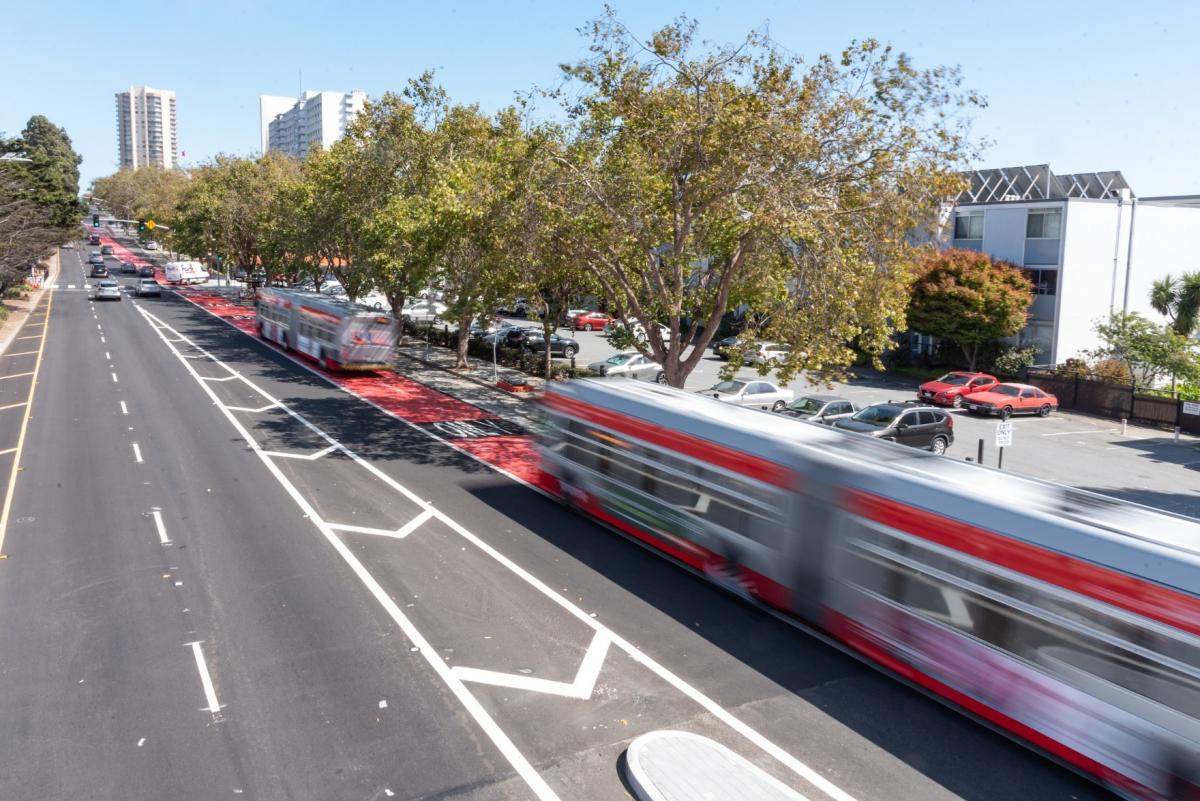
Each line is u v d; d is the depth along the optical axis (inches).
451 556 577.0
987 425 1261.1
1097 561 324.8
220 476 765.9
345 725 365.7
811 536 450.0
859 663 434.3
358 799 315.6
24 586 510.0
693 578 546.0
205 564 550.6
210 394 1190.9
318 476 779.4
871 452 463.8
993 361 1622.8
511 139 1050.7
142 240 5718.5
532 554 584.7
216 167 3085.6
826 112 754.2
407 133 1521.9
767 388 1206.3
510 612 486.6
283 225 2011.6
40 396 1122.0
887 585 405.7
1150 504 829.8
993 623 357.4
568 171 839.1
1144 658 306.8
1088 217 1561.3
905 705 392.5
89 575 528.7
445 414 1122.7
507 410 1168.8
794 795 315.6
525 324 2277.3
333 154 1680.6
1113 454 1079.0
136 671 410.3
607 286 936.3
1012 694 348.2
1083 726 323.6
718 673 419.2
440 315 1403.8
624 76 826.2
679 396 631.8
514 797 318.3
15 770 330.6
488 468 835.4
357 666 418.9
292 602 494.3
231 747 348.5
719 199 765.3
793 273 791.7
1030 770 342.6
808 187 735.7
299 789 321.4
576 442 673.6
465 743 353.7
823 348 748.0
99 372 1332.4
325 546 589.9
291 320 1626.5
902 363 1782.7
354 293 1732.3
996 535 359.3
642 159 813.9
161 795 316.8
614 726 369.1
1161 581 305.6
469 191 1221.7
